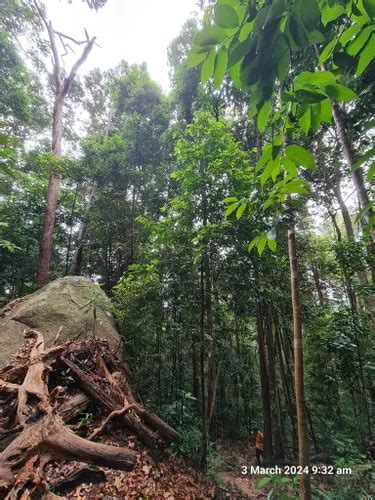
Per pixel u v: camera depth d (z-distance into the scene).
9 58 8.99
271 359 4.97
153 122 10.73
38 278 8.48
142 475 3.20
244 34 0.67
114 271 10.59
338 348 4.89
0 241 7.60
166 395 5.06
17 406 3.21
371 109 2.54
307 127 0.87
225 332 4.21
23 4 9.05
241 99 5.70
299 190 1.21
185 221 4.20
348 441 4.41
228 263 3.72
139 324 4.61
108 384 4.22
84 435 3.52
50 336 5.05
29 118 9.91
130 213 9.84
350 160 2.45
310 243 6.17
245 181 3.86
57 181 9.43
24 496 1.95
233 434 6.14
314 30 0.59
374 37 0.69
